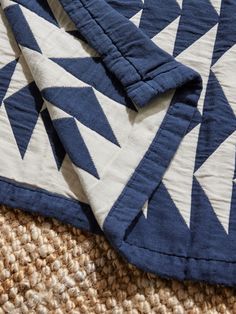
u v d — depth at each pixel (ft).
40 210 2.40
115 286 2.32
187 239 2.35
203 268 2.30
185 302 2.30
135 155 2.46
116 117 2.52
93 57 2.62
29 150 2.50
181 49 2.72
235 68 2.67
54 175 2.45
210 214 2.39
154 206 2.41
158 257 2.33
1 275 2.32
